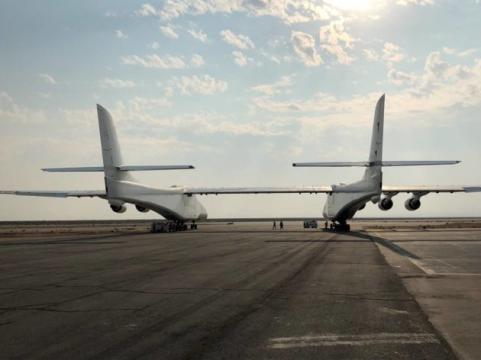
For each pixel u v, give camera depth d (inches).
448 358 306.0
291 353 317.7
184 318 421.1
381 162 1790.1
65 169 1872.5
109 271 760.3
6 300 510.6
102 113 1879.9
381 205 2011.6
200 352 319.9
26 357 309.6
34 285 615.8
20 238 2007.9
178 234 2162.9
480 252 1098.7
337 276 690.2
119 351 322.0
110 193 1895.9
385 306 473.4
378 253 1067.3
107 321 410.6
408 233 2103.8
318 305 477.7
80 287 597.3
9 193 1993.1
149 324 399.2
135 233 2404.0
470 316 428.5
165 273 731.4
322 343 341.1
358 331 374.9
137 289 580.1
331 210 2452.0
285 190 2258.9
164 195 2292.1
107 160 1891.0
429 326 391.2
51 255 1069.8
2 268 812.0
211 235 2025.1
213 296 530.3
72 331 376.5
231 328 384.5
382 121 1792.6
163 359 304.7
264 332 371.9
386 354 315.3
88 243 1523.1
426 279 666.8
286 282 632.4
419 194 1989.4
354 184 2092.8
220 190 2409.0
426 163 1724.9
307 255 1023.6
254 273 725.9
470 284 620.7
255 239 1667.1
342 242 1456.7
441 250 1157.1
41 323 403.9
